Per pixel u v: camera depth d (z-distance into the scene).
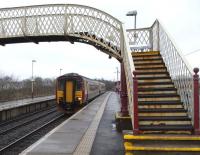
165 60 10.83
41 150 8.73
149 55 11.61
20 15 16.70
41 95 64.38
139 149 6.93
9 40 17.81
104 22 14.89
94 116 18.53
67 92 26.95
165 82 9.63
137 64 10.99
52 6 16.16
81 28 15.52
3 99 44.97
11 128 17.45
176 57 9.13
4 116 23.47
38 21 16.38
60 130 12.61
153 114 8.34
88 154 8.33
